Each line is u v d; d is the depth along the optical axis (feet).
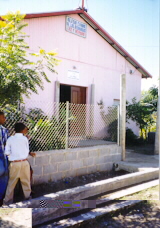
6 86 13.56
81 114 28.04
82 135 25.43
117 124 22.81
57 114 19.44
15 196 14.62
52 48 27.14
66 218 11.60
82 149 19.31
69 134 21.62
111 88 34.24
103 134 27.32
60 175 17.85
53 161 17.39
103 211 12.17
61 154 17.87
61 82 28.04
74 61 29.53
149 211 12.89
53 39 27.22
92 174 19.84
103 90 33.06
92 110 29.94
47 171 17.04
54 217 11.49
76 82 29.73
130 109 34.04
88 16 29.94
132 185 17.16
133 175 17.48
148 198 14.47
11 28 14.66
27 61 14.80
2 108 14.69
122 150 22.59
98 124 29.53
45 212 11.14
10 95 13.93
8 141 12.76
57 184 16.99
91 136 25.44
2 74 13.33
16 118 16.57
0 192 12.86
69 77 28.91
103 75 33.09
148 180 18.53
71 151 18.53
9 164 13.70
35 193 15.26
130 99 37.42
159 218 12.07
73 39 29.40
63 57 28.27
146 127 38.32
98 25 31.04
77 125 26.71
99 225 11.17
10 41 14.46
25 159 13.21
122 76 22.45
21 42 15.15
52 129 18.33
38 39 25.77
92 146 20.72
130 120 37.76
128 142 35.63
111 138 24.63
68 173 18.39
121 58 35.73
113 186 15.84
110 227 11.02
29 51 24.82
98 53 32.42
